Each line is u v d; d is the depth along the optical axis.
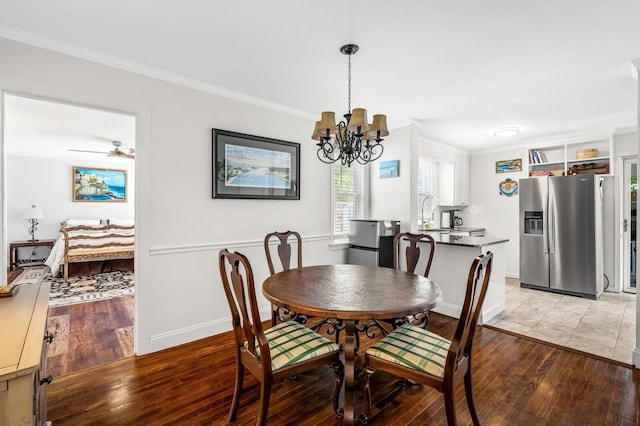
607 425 1.71
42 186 6.14
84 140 4.82
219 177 2.93
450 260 3.46
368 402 1.73
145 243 2.53
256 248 3.23
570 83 2.76
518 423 1.73
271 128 3.33
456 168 5.53
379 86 2.85
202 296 2.86
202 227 2.85
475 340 2.83
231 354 2.55
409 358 1.59
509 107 3.43
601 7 1.71
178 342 2.71
